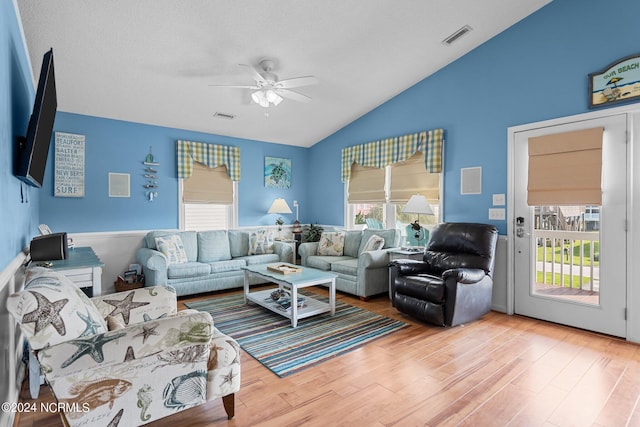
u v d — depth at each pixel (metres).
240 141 5.91
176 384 1.64
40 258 2.40
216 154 5.55
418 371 2.41
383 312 3.81
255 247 5.34
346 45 3.64
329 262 4.81
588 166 3.15
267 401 2.05
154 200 5.02
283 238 6.20
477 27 3.65
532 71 3.55
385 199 5.26
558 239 3.41
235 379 1.85
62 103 4.14
